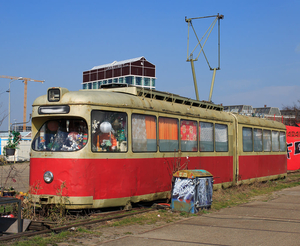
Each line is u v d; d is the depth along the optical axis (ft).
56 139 30.53
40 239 22.09
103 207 30.09
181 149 39.37
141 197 33.12
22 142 124.16
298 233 25.20
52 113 30.32
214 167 45.65
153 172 34.78
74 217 29.27
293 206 37.27
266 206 37.37
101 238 23.12
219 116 47.80
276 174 64.64
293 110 180.55
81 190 28.89
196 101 44.91
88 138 29.58
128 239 23.07
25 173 72.74
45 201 29.50
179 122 39.29
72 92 30.66
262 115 67.41
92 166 29.48
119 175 31.09
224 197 42.60
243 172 53.16
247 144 55.06
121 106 31.81
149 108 34.81
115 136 31.30
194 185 32.53
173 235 24.39
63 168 29.19
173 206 33.19
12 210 29.73
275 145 65.26
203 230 25.98
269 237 24.03
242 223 28.55
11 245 20.65
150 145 34.73
